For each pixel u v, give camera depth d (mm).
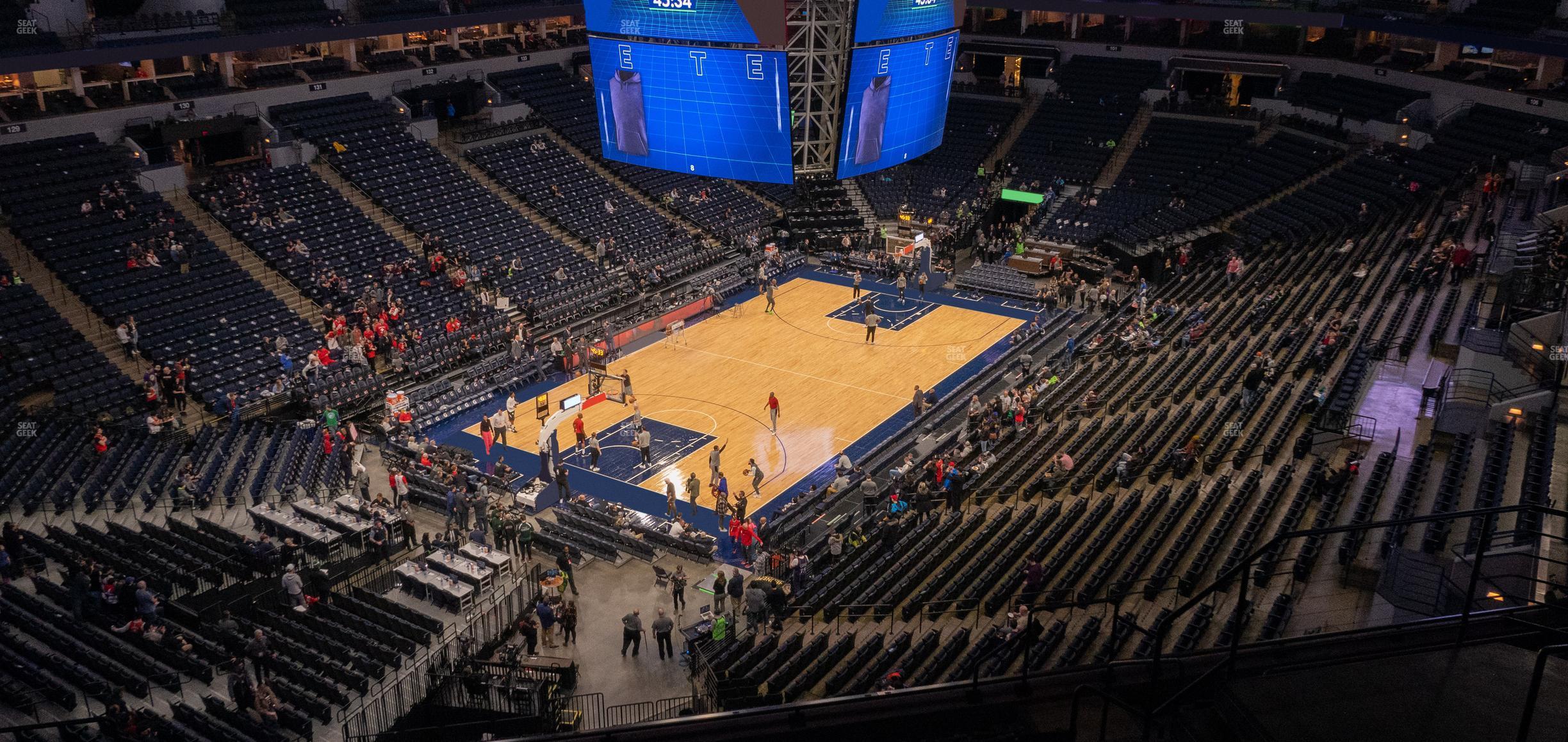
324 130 49500
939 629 22844
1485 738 6988
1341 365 33281
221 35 45906
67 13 43750
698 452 35406
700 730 9703
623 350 43969
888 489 30625
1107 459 30609
